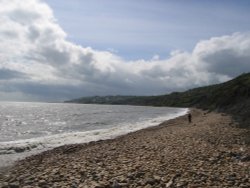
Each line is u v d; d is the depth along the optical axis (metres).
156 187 12.73
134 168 16.00
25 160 23.70
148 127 51.06
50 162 21.00
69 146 29.62
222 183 13.07
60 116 101.75
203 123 46.38
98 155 21.92
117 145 27.89
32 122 75.75
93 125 62.69
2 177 16.88
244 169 15.48
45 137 40.97
